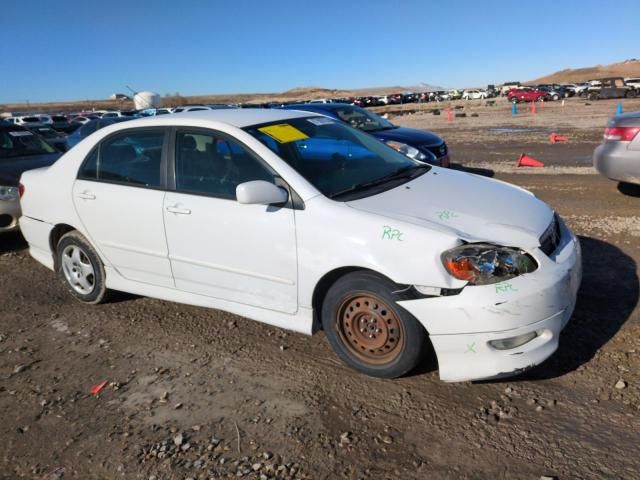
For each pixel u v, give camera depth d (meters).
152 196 4.21
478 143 16.41
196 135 4.09
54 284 5.65
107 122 14.29
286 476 2.76
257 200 3.42
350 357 3.56
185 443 3.06
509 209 3.62
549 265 3.21
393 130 9.93
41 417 3.40
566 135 17.11
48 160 7.51
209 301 4.15
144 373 3.83
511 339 3.09
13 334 4.57
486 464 2.75
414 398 3.31
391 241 3.21
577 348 3.68
